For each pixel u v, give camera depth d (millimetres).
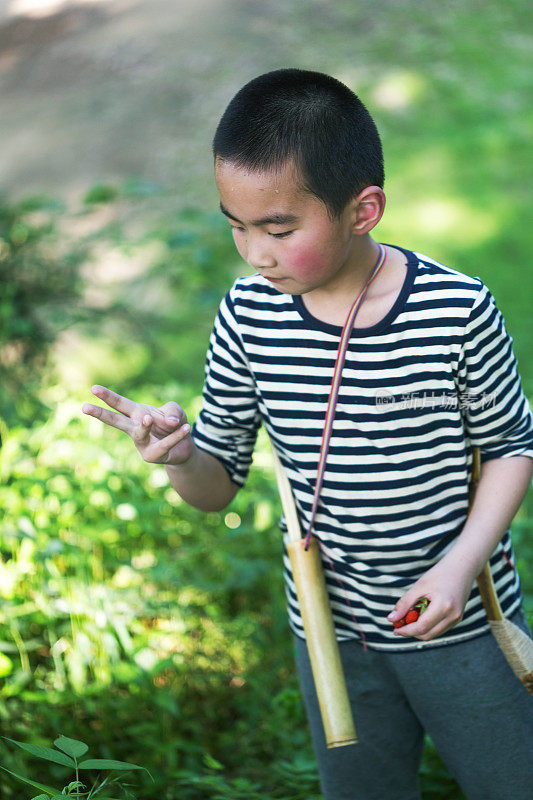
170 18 9164
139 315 4785
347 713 1618
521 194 6289
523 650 1633
